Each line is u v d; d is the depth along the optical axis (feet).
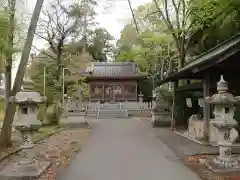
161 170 24.68
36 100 24.40
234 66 32.78
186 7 56.54
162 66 115.75
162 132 53.67
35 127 24.64
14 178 22.35
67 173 24.20
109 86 145.38
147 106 114.01
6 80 38.50
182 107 60.90
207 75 38.42
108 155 31.81
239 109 40.01
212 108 42.04
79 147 37.52
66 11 85.71
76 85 123.34
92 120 89.81
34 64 101.09
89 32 149.38
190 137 43.93
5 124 36.58
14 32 36.65
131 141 42.29
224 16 50.21
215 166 23.67
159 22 77.00
